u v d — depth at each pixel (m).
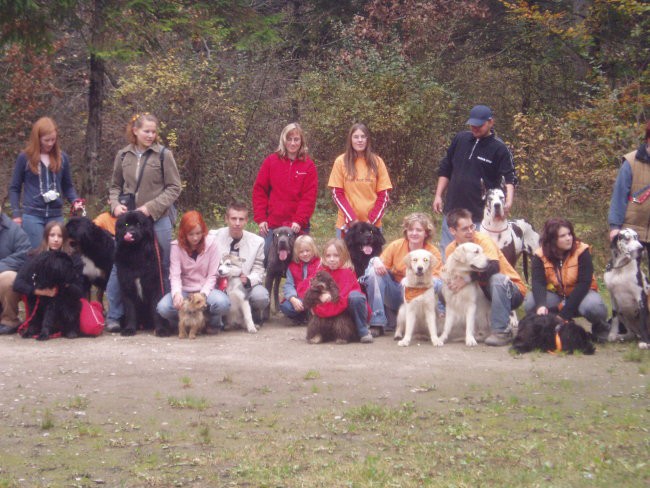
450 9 20.61
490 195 8.03
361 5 22.33
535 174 13.85
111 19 11.80
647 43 15.85
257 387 5.74
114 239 8.10
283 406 5.28
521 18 17.98
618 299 7.08
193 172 14.83
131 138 7.88
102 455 4.34
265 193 8.63
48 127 8.04
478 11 20.47
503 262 7.44
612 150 12.30
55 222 7.59
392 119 15.80
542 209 13.77
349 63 17.59
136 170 7.81
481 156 8.13
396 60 16.89
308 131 16.42
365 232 7.88
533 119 14.90
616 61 15.55
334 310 7.27
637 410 5.16
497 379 5.97
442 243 8.46
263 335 7.72
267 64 16.59
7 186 15.84
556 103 19.39
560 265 7.29
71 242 7.74
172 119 14.76
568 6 18.44
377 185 8.40
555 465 4.11
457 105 19.27
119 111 15.14
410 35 20.20
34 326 7.48
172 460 4.25
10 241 7.79
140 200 7.82
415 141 16.28
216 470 4.10
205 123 14.85
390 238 13.28
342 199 8.33
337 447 4.46
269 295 8.21
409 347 7.15
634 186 7.13
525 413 5.10
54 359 6.56
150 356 6.71
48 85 16.05
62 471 4.10
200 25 12.63
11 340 7.37
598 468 4.05
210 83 15.53
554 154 13.26
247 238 8.11
